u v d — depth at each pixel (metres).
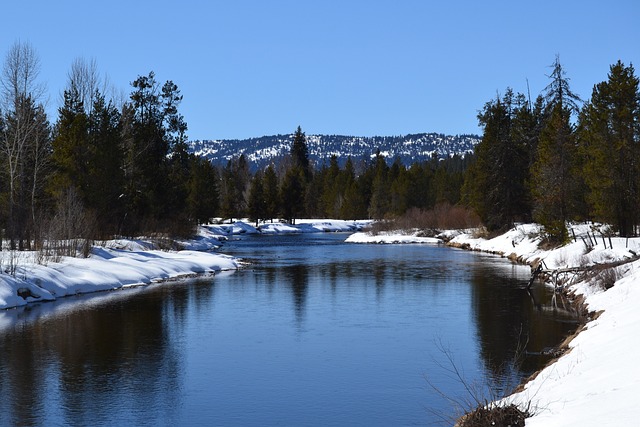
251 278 33.66
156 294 27.44
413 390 13.51
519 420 8.80
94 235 38.97
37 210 41.12
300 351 17.11
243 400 12.92
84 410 12.25
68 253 31.95
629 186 37.69
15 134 41.97
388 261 44.25
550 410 8.75
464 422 9.27
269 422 11.63
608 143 38.19
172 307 24.14
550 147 42.94
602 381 9.48
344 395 13.22
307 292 28.30
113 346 17.69
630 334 12.60
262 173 160.50
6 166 43.25
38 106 44.75
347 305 24.73
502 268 38.59
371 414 12.02
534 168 47.69
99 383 14.09
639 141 38.16
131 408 12.38
